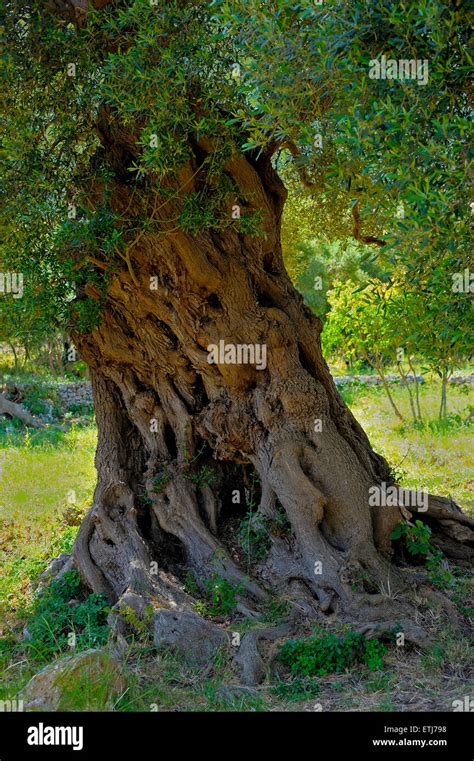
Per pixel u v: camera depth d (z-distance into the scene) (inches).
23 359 1018.7
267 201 293.6
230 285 290.5
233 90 232.5
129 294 295.3
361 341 639.1
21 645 264.4
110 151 275.7
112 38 248.2
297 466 285.0
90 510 319.9
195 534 301.6
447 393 810.8
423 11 143.2
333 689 224.1
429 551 304.8
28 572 346.6
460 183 144.1
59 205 246.5
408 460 514.9
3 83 245.8
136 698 213.3
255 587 278.2
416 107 155.4
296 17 173.6
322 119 195.8
